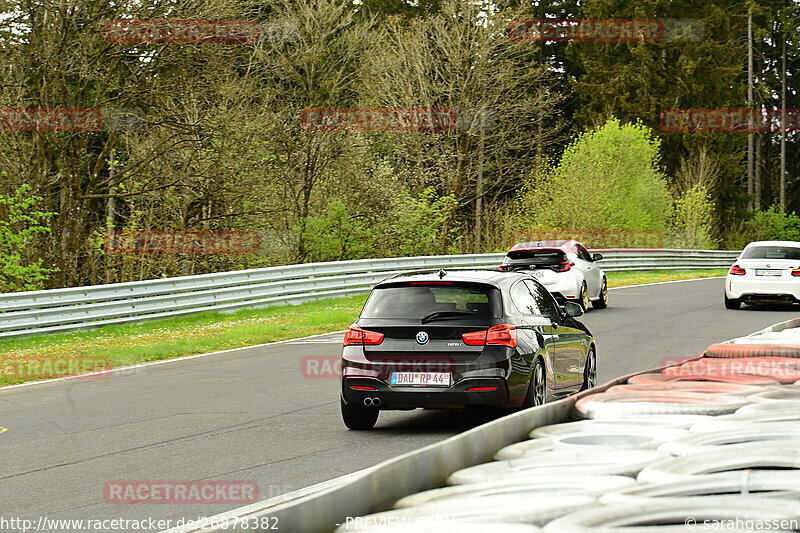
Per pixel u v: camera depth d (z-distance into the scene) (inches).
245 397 608.1
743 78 3799.2
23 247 1251.2
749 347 338.3
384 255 1822.1
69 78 1311.5
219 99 1467.8
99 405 593.6
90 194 1389.0
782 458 143.6
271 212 1572.3
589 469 153.3
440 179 2208.4
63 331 954.1
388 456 423.5
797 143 3988.7
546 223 2335.1
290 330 999.0
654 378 276.4
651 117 3029.0
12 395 650.8
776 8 3769.7
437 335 480.1
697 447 163.8
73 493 364.5
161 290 1061.1
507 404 474.9
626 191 2445.9
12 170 1325.0
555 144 3238.2
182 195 1558.8
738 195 3228.3
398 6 3115.2
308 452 434.6
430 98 2273.6
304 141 1743.4
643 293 1440.7
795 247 1155.3
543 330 521.0
